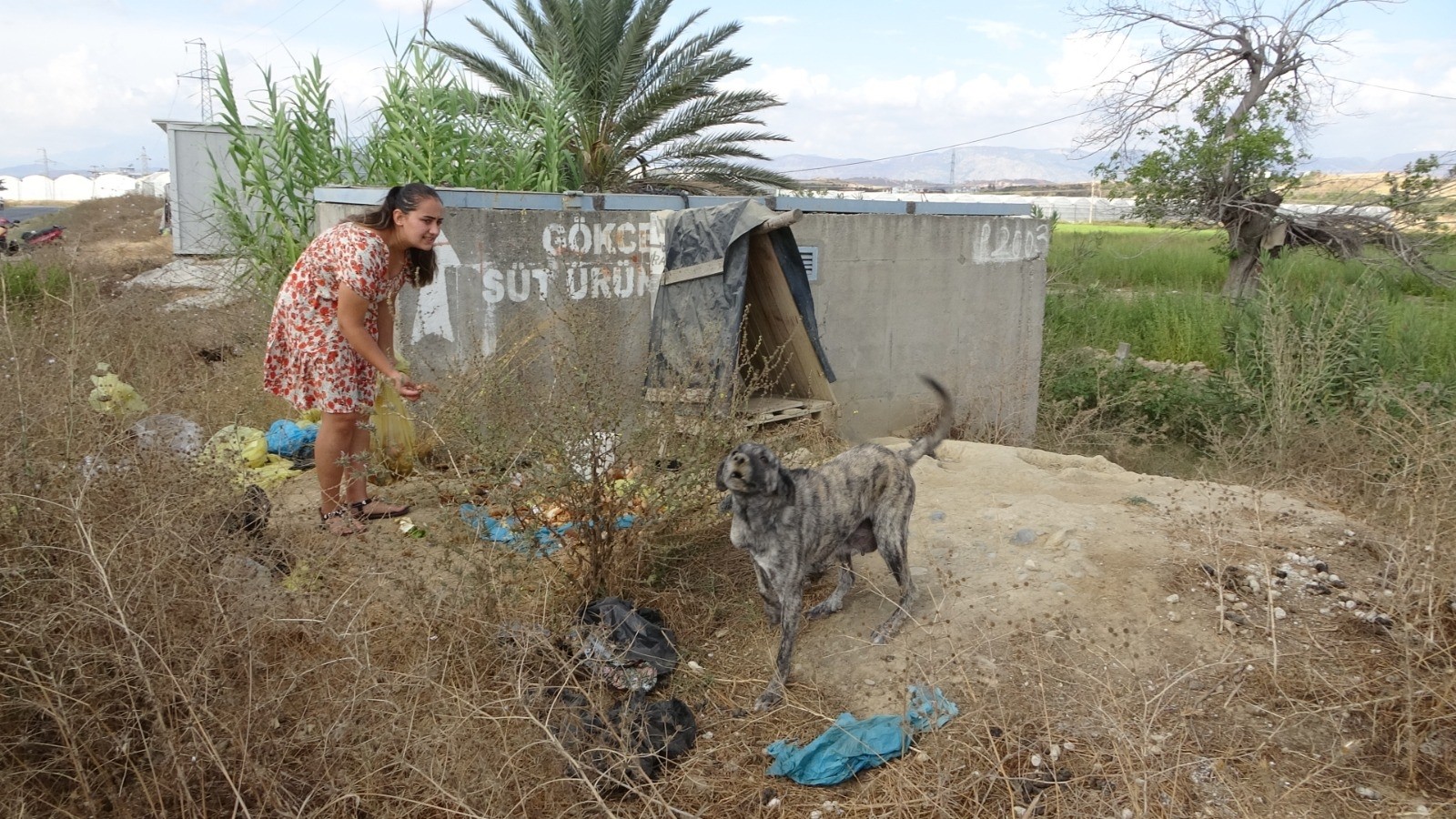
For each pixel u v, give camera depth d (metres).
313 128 10.52
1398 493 5.87
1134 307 18.80
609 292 7.68
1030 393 10.73
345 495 5.57
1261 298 12.75
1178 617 4.88
